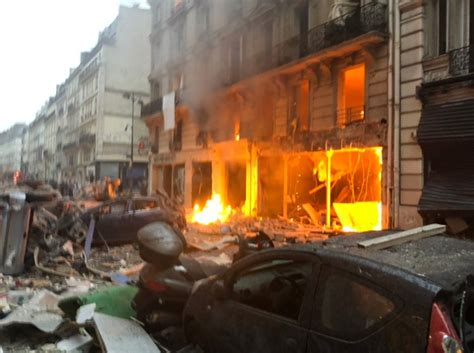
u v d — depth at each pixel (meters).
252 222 16.69
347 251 2.63
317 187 15.99
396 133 12.20
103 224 11.55
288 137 16.98
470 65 10.41
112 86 45.12
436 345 1.98
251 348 2.93
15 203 9.05
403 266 2.34
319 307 2.55
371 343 2.21
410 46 11.91
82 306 4.39
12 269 7.91
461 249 2.75
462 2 10.89
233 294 3.31
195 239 11.84
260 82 18.62
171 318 4.24
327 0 15.36
